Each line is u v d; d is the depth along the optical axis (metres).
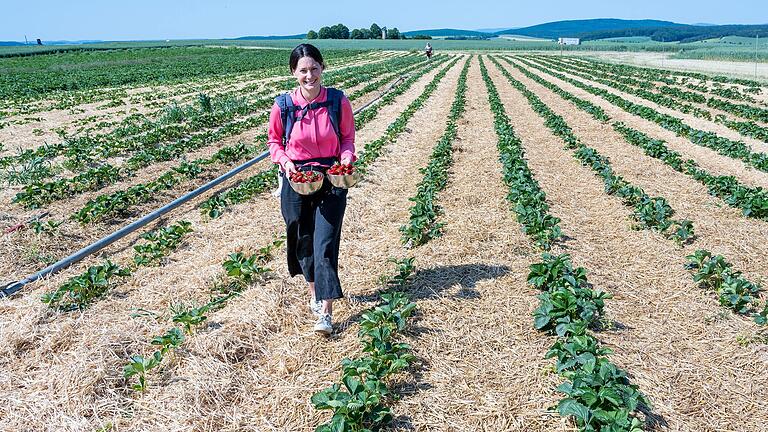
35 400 4.25
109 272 6.18
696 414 4.11
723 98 23.61
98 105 24.08
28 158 12.70
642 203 8.29
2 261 7.07
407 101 22.59
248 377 4.56
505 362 4.73
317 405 3.87
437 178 9.96
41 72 46.19
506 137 13.80
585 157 11.80
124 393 4.35
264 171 11.50
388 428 3.99
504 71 38.28
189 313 5.11
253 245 7.23
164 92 28.78
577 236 7.54
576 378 4.04
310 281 5.21
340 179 4.58
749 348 4.88
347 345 4.94
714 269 5.96
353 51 80.81
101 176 10.80
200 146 14.00
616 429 3.63
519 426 4.02
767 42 94.00
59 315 5.49
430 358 4.78
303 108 4.71
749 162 11.75
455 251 6.90
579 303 5.15
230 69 48.00
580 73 38.50
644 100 22.97
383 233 7.68
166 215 8.85
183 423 4.04
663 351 4.86
